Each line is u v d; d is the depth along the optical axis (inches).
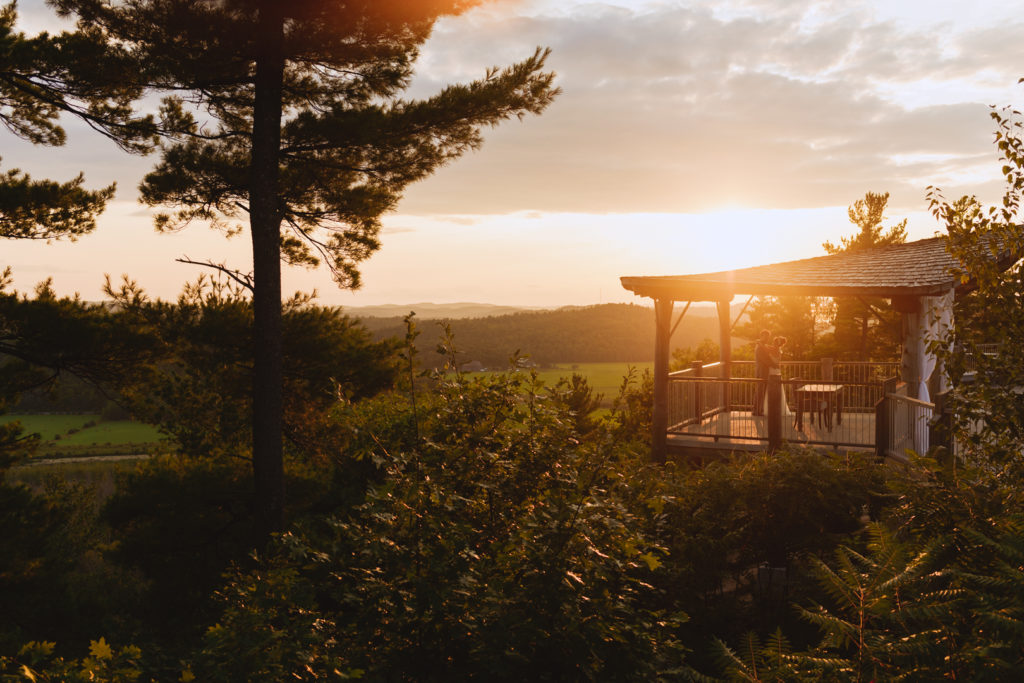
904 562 149.4
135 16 502.6
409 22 530.0
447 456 183.0
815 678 137.0
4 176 507.2
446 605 151.1
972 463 263.0
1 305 489.4
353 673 132.6
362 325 692.7
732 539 317.1
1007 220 265.0
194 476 614.5
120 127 546.9
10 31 495.8
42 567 515.8
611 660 157.4
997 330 264.7
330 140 547.2
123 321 543.8
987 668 125.5
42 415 3147.1
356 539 157.2
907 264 609.0
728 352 768.3
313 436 610.5
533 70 561.0
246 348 610.2
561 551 156.6
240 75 555.5
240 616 145.4
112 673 136.5
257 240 514.0
